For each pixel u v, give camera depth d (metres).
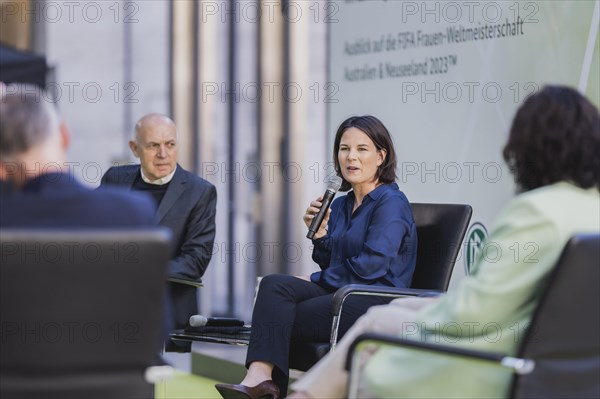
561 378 6.00
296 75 16.45
